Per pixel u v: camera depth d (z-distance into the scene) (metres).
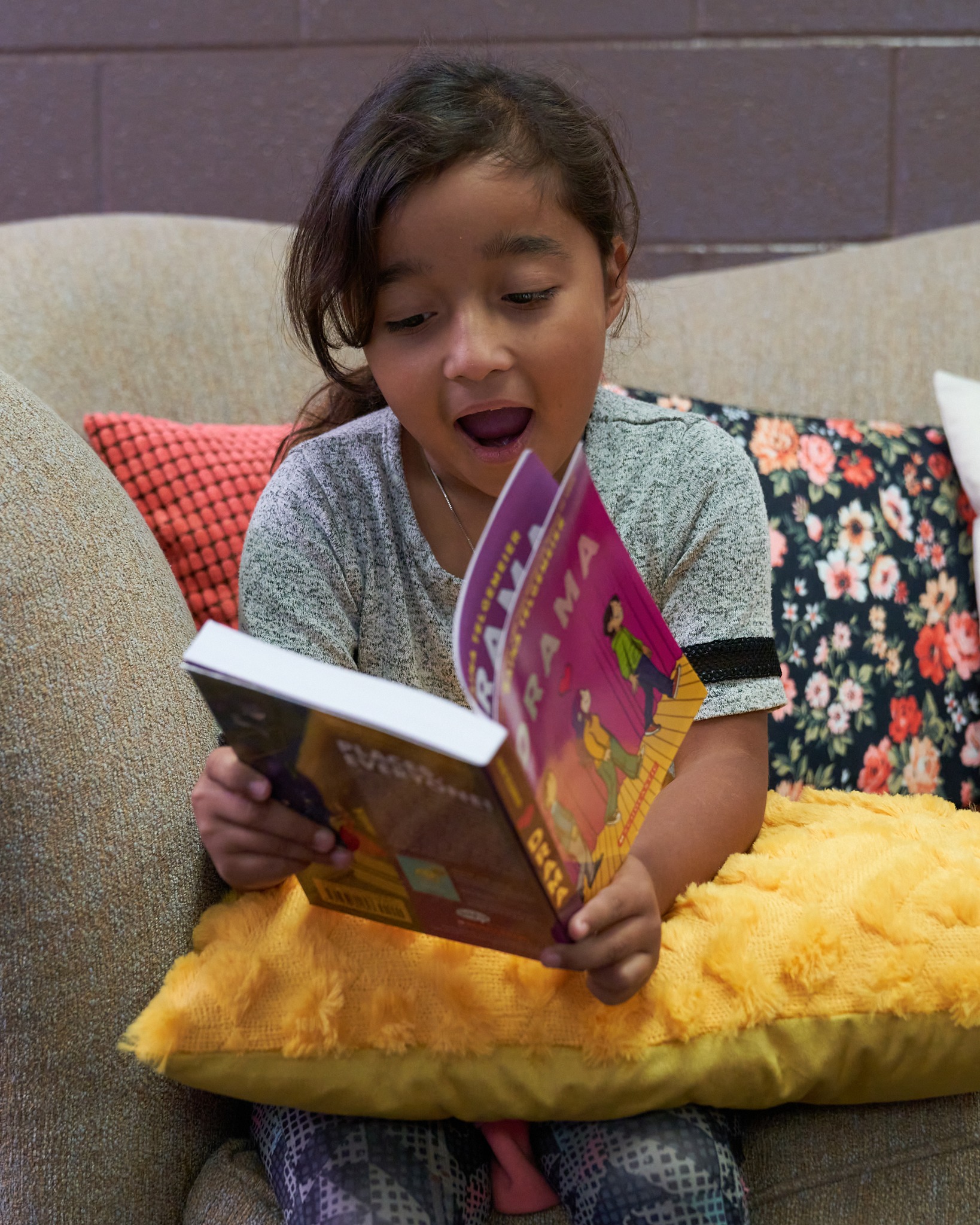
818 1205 0.71
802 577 1.14
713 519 0.89
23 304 1.24
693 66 1.72
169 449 1.12
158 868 0.73
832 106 1.72
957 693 1.16
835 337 1.36
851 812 0.87
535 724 0.57
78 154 1.77
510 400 0.78
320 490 0.89
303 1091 0.67
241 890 0.75
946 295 1.37
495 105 0.78
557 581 0.59
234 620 1.09
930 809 0.90
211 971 0.68
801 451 1.20
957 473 1.23
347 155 0.80
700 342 1.36
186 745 0.79
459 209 0.74
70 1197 0.69
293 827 0.65
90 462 0.87
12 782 0.67
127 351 1.27
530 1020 0.67
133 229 1.34
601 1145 0.67
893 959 0.69
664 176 1.74
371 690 0.54
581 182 0.80
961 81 1.70
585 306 0.79
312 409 1.12
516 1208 0.71
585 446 0.92
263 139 1.76
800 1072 0.68
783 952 0.69
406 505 0.89
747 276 1.41
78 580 0.75
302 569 0.86
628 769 0.67
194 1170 0.76
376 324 0.79
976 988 0.68
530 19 1.72
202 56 1.75
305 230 0.87
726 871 0.76
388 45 1.73
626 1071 0.66
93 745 0.71
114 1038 0.70
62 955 0.68
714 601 0.87
